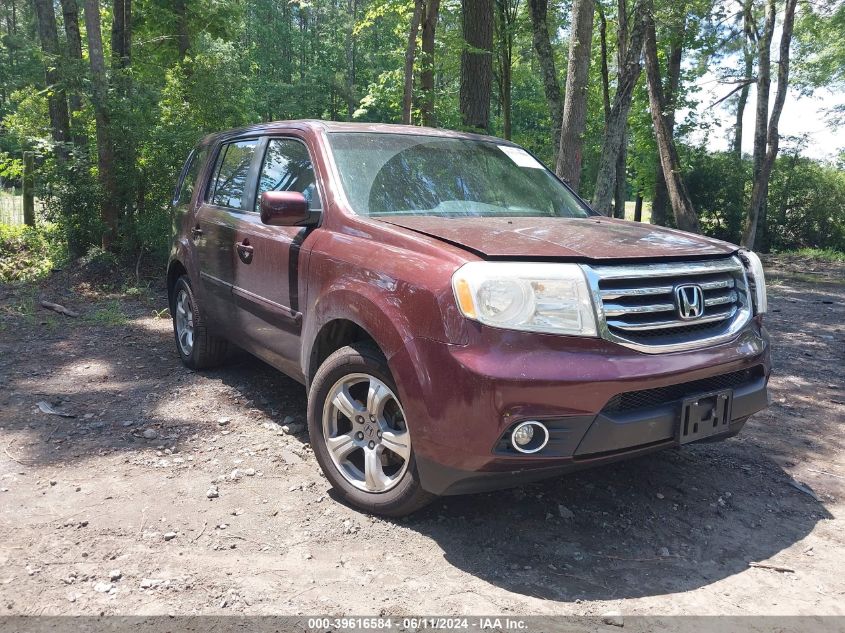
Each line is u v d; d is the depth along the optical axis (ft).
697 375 9.38
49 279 30.53
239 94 37.04
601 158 31.14
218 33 53.83
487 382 8.45
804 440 14.46
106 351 19.93
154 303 27.37
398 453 9.88
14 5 151.02
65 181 31.81
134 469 11.94
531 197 13.67
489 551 9.61
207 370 17.94
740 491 11.84
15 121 41.22
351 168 12.38
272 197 11.37
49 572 8.75
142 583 8.59
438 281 9.09
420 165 13.07
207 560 9.16
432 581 8.85
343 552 9.48
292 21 203.21
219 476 11.74
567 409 8.53
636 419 9.02
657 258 9.62
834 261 61.05
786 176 72.13
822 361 21.68
